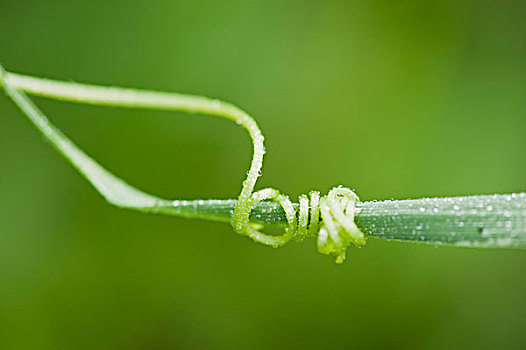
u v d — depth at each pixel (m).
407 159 0.30
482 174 0.30
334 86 0.30
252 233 0.19
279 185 0.29
